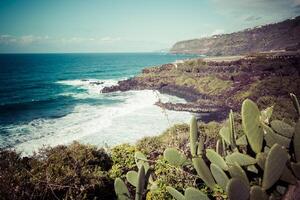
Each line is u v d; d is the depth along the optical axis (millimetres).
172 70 55438
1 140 19062
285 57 45000
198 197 3121
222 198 3047
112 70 99562
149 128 22562
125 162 6543
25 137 19891
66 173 5145
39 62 137125
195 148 3607
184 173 4355
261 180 2838
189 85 45531
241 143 3242
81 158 6191
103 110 30516
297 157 2613
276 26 169500
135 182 4254
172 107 31797
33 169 5008
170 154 4137
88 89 50781
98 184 5453
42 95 43781
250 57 54125
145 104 34062
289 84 31938
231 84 40375
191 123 3604
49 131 21578
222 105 32844
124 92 46062
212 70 49688
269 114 3291
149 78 51750
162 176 4480
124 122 24469
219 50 182875
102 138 19641
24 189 4410
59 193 4781
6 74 78188
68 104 35188
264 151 2930
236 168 2748
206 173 3236
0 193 4117
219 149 3744
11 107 33562
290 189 2369
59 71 92250
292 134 2896
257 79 38594
